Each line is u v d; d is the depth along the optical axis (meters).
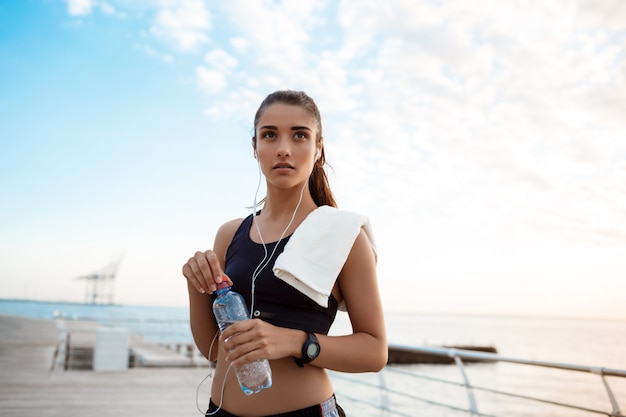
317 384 1.20
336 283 1.25
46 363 8.20
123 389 6.20
